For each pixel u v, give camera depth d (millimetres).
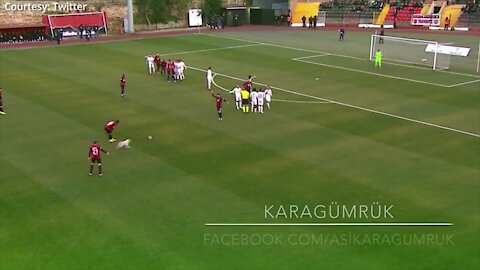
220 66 50312
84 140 29125
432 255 17516
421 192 22281
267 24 87188
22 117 33375
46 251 17766
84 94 39156
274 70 48500
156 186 22984
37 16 70938
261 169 24812
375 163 25531
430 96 38906
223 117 33406
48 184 23250
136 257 17391
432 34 74000
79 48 61406
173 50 59906
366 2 92000
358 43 65750
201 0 85000
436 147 27812
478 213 20406
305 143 28438
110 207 21000
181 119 32938
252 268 16781
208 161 25875
